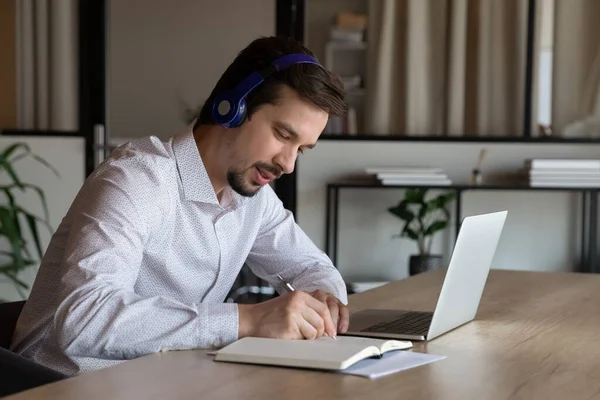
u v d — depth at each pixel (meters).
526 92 5.01
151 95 7.40
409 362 1.43
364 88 5.15
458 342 1.65
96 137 4.98
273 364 1.38
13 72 5.09
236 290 5.29
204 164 1.84
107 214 1.60
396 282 2.50
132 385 1.25
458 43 5.07
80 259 1.54
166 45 7.36
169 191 1.76
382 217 5.02
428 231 4.70
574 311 2.03
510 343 1.64
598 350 1.58
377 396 1.21
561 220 4.92
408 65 5.11
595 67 4.97
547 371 1.40
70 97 5.07
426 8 5.11
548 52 5.01
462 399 1.21
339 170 4.98
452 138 4.93
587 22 4.97
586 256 4.90
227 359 1.41
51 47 5.06
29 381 1.41
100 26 5.00
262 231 2.15
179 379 1.29
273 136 1.71
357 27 5.14
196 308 1.55
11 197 4.47
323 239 5.01
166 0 7.33
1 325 1.81
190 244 1.83
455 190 4.90
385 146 4.96
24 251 4.99
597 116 4.97
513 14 5.06
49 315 1.71
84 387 1.24
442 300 1.67
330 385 1.27
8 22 5.07
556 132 5.01
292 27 4.95
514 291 2.34
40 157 4.99
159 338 1.50
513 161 4.92
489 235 1.86
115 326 1.48
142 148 1.79
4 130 4.99
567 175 4.55
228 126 1.72
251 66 1.71
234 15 7.25
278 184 5.01
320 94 1.67
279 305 1.57
